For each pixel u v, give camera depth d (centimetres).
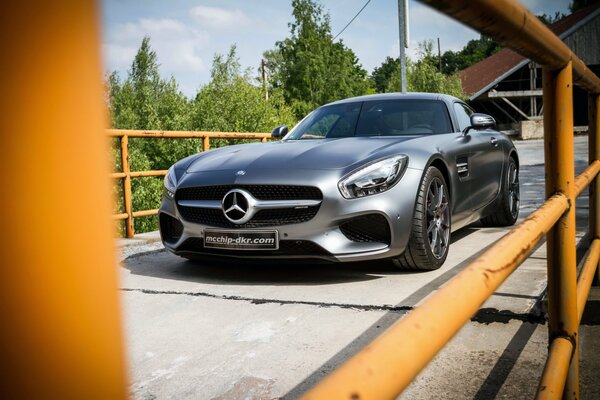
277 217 299
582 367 174
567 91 126
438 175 327
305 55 3766
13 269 13
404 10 1364
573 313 125
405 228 297
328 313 244
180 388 174
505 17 62
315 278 312
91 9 13
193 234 322
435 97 420
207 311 257
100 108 14
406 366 36
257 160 321
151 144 1595
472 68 3872
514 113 3372
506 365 178
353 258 292
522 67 3159
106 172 14
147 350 209
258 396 167
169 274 341
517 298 249
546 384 99
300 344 208
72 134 13
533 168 1183
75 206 14
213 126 1702
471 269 60
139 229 1338
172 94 1912
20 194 13
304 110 3709
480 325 216
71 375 14
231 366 190
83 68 13
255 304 264
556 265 125
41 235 13
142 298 284
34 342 13
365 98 428
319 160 309
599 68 3086
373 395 30
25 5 12
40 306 13
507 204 472
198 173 328
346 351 199
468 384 165
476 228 480
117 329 14
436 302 47
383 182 295
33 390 13
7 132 12
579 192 144
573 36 3053
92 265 14
